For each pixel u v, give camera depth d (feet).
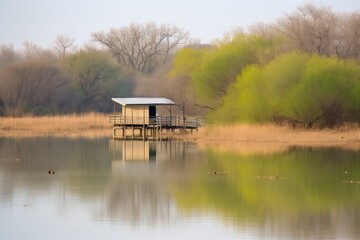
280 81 603.26
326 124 607.37
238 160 467.11
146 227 294.05
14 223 300.20
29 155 512.22
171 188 370.53
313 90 593.42
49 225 297.53
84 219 306.76
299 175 405.18
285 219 304.30
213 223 299.38
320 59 610.65
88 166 453.58
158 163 463.83
